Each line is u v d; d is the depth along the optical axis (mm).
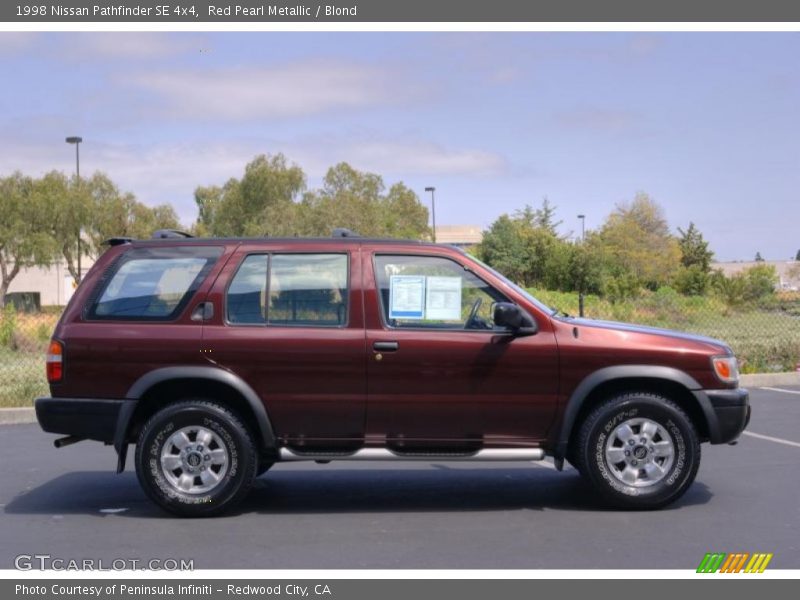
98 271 7066
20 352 18625
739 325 22391
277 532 6492
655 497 6816
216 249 7043
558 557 5828
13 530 6625
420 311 6914
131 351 6805
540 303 7254
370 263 6980
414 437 6852
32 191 49750
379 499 7527
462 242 91812
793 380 14625
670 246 63125
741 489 7633
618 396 6883
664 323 23172
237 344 6785
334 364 6777
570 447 7129
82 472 8742
